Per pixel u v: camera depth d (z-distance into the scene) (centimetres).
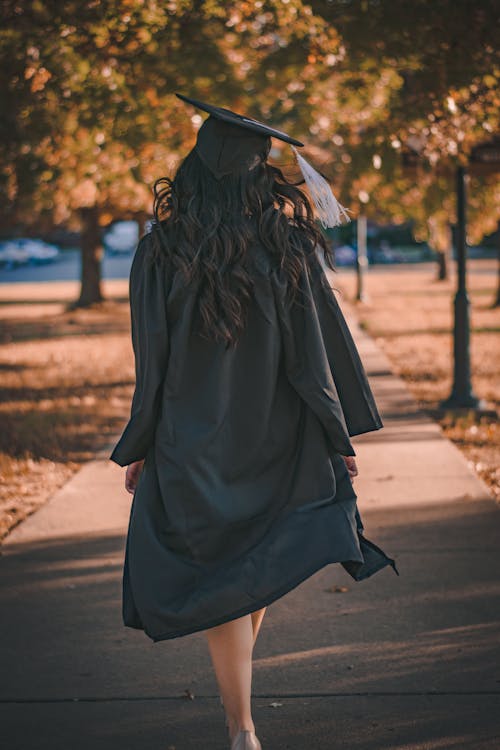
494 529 590
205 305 268
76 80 878
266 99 1095
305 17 866
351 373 284
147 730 343
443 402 1071
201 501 269
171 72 876
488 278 4053
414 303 2842
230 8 839
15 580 508
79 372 1452
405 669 388
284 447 279
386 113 991
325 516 276
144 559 274
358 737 333
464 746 326
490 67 786
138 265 280
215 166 278
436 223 1862
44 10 793
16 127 971
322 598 475
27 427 966
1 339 1992
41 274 5369
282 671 389
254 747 274
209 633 280
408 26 730
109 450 876
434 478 730
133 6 795
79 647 418
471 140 942
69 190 1159
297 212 284
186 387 273
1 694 372
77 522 621
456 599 469
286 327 274
